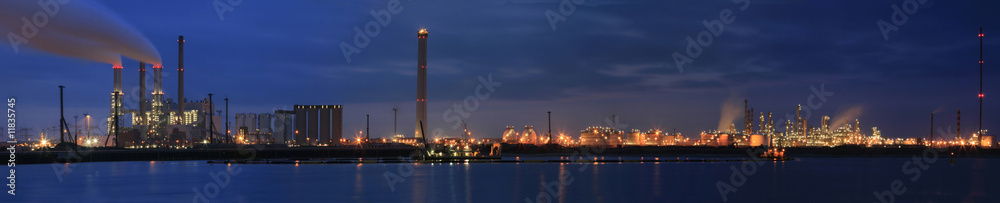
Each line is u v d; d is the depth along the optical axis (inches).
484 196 3282.5
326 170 5344.5
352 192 3462.1
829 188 3804.1
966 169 6058.1
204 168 5600.4
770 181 4291.3
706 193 3447.3
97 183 3976.4
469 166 6058.1
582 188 3686.0
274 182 4079.7
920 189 3809.1
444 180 4242.1
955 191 3708.2
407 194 3366.1
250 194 3368.6
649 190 3577.8
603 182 4097.0
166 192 3457.2
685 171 5354.3
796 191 3604.8
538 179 4330.7
